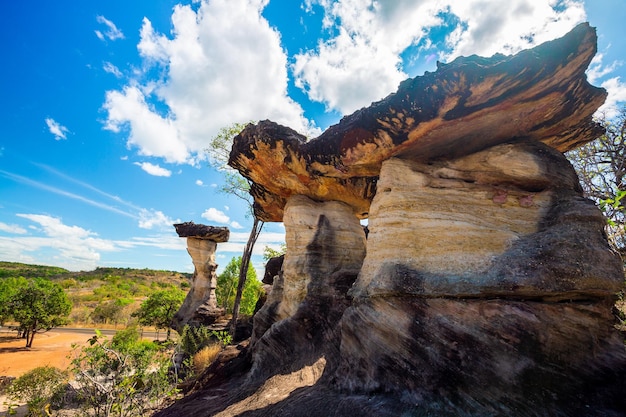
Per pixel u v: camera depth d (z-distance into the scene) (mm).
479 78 5922
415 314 6680
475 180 7648
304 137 11547
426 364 6266
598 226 5969
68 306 39312
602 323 5758
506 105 6488
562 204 6527
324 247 12711
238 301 25391
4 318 36094
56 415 12258
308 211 13203
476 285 6184
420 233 7355
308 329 11266
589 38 5512
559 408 5094
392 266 7266
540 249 6062
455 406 5676
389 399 6344
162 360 13750
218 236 30953
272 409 7676
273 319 13711
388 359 6785
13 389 14781
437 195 7617
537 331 5621
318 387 8203
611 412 4887
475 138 7539
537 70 5758
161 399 13000
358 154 8500
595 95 6918
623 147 11875
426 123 6930
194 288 30125
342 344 8047
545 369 5406
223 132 25531
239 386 11055
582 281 5551
